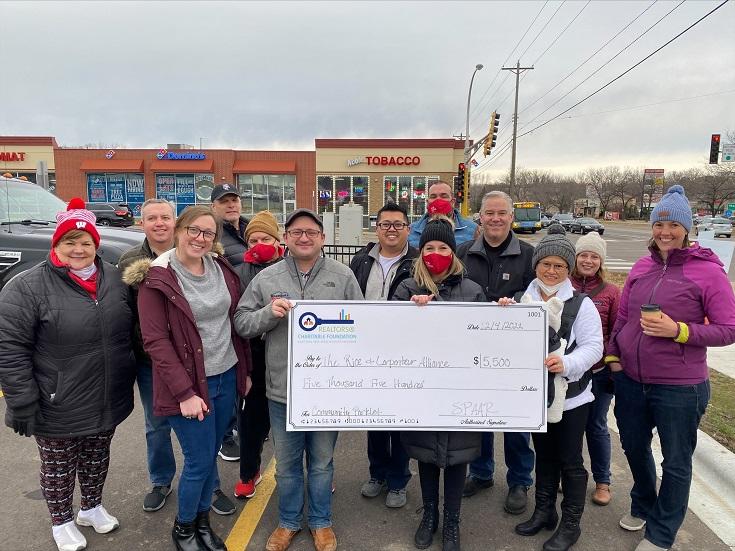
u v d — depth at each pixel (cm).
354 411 285
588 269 340
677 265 274
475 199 9475
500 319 284
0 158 3569
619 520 316
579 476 281
